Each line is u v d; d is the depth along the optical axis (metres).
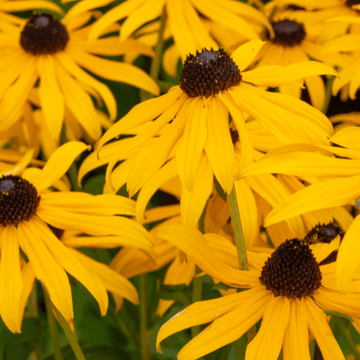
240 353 0.52
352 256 0.44
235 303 0.47
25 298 0.49
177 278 0.53
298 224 0.50
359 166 0.45
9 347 0.54
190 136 0.47
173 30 0.56
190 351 0.45
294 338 0.46
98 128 0.56
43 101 0.55
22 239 0.50
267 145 0.52
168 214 0.55
